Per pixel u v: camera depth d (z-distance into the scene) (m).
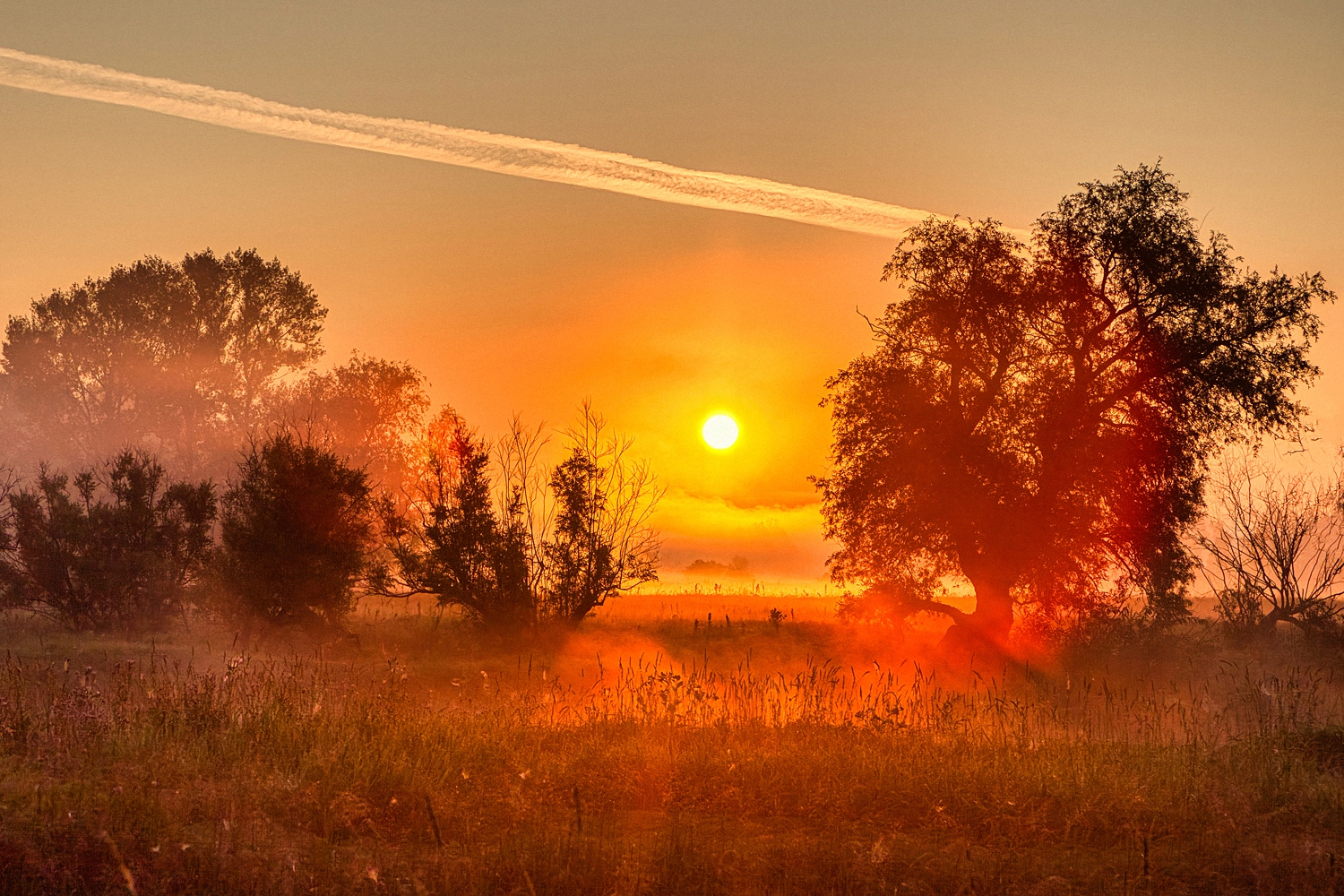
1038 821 9.48
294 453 25.83
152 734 11.20
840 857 8.20
